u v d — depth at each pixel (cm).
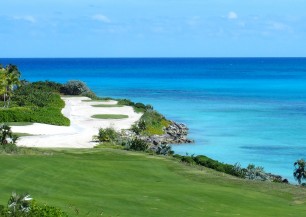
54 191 3806
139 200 3722
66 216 2830
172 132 9694
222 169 5834
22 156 4994
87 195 3762
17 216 2662
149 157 5994
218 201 3928
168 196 3938
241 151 8306
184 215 3397
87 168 4788
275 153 8150
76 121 9938
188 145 8812
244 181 4947
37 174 4250
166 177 4822
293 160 7638
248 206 3850
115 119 10244
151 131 9431
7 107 10500
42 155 5266
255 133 10038
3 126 6456
